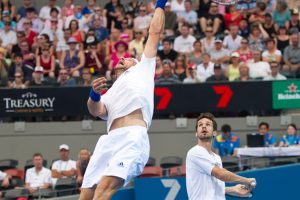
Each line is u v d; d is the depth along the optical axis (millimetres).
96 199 15812
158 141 41312
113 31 43344
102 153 16391
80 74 42781
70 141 41844
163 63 41062
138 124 16438
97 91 16328
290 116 40406
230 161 32875
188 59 42781
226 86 40344
